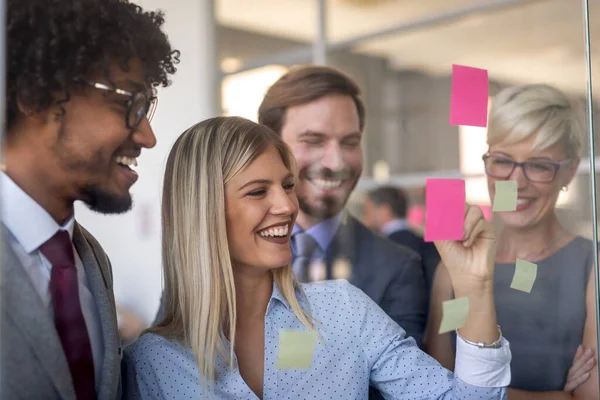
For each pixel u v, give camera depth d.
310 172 2.12
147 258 1.42
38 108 1.08
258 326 1.37
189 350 1.29
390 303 1.85
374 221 2.23
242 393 1.30
